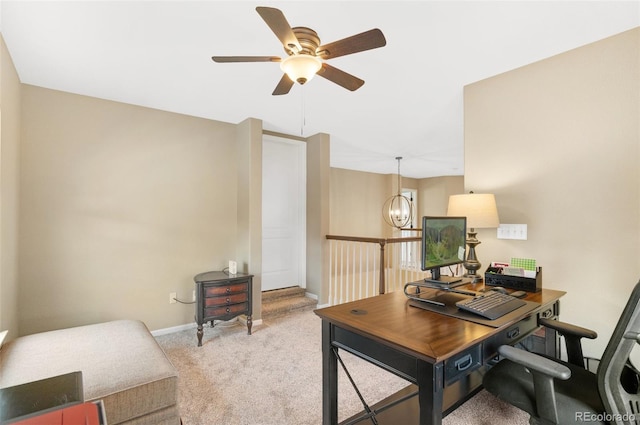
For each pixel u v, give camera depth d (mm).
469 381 2344
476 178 2703
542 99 2344
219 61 1697
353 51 1606
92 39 2055
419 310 1690
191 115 3576
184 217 3516
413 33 1985
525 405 1347
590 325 2125
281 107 3332
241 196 3818
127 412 1501
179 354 2871
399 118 3697
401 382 2402
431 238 1934
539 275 2098
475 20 1855
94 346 1918
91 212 2982
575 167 2195
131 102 3162
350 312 1656
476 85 2719
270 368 2605
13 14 1789
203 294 3098
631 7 1742
